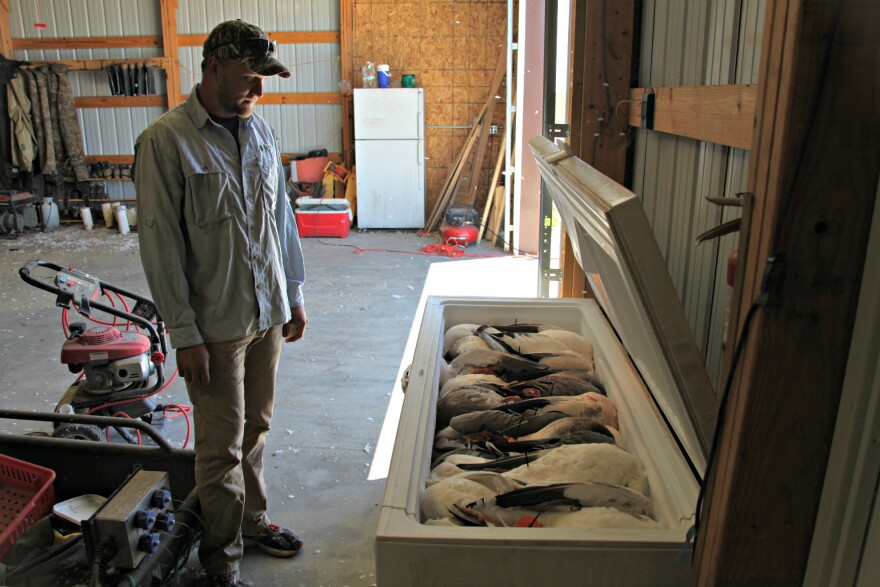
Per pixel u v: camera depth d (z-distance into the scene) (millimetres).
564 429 1633
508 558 1115
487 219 7566
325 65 7855
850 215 712
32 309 5043
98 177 8156
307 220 7410
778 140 709
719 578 867
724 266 1270
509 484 1341
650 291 956
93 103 8023
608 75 1955
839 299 741
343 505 2615
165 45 7805
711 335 1351
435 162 7879
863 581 785
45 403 3535
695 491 1266
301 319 2305
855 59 671
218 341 1872
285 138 8117
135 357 2967
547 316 2355
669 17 1610
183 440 3164
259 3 7727
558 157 1529
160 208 1757
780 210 716
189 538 1976
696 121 1287
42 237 7562
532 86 6422
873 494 760
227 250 1849
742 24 1124
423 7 7477
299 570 2254
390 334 4516
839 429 779
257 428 2205
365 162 7566
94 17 7879
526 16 6258
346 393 3619
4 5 7824
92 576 1642
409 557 1124
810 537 839
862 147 693
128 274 6059
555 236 3146
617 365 1857
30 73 7617
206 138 1828
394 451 1421
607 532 1126
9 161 7918
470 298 2389
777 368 771
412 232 7730
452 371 1991
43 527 2146
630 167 1999
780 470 812
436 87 7676
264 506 2318
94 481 2293
